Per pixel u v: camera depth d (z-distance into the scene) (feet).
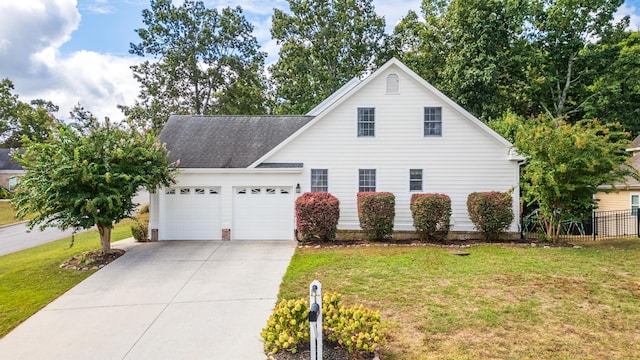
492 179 47.34
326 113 47.73
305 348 18.19
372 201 43.73
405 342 19.04
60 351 19.54
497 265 33.35
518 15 83.15
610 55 86.22
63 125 37.88
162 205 47.50
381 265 33.58
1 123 162.30
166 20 111.45
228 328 21.77
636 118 88.22
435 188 47.73
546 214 43.47
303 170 47.75
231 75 118.83
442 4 100.63
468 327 20.76
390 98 47.75
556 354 17.78
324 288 27.55
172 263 35.91
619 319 21.75
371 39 108.06
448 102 47.03
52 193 35.06
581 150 40.55
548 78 87.81
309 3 105.70
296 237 47.01
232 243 45.24
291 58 104.88
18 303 26.55
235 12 118.93
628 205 70.95
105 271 33.60
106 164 36.42
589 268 32.27
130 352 19.20
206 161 48.70
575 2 85.71
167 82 112.88
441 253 38.09
